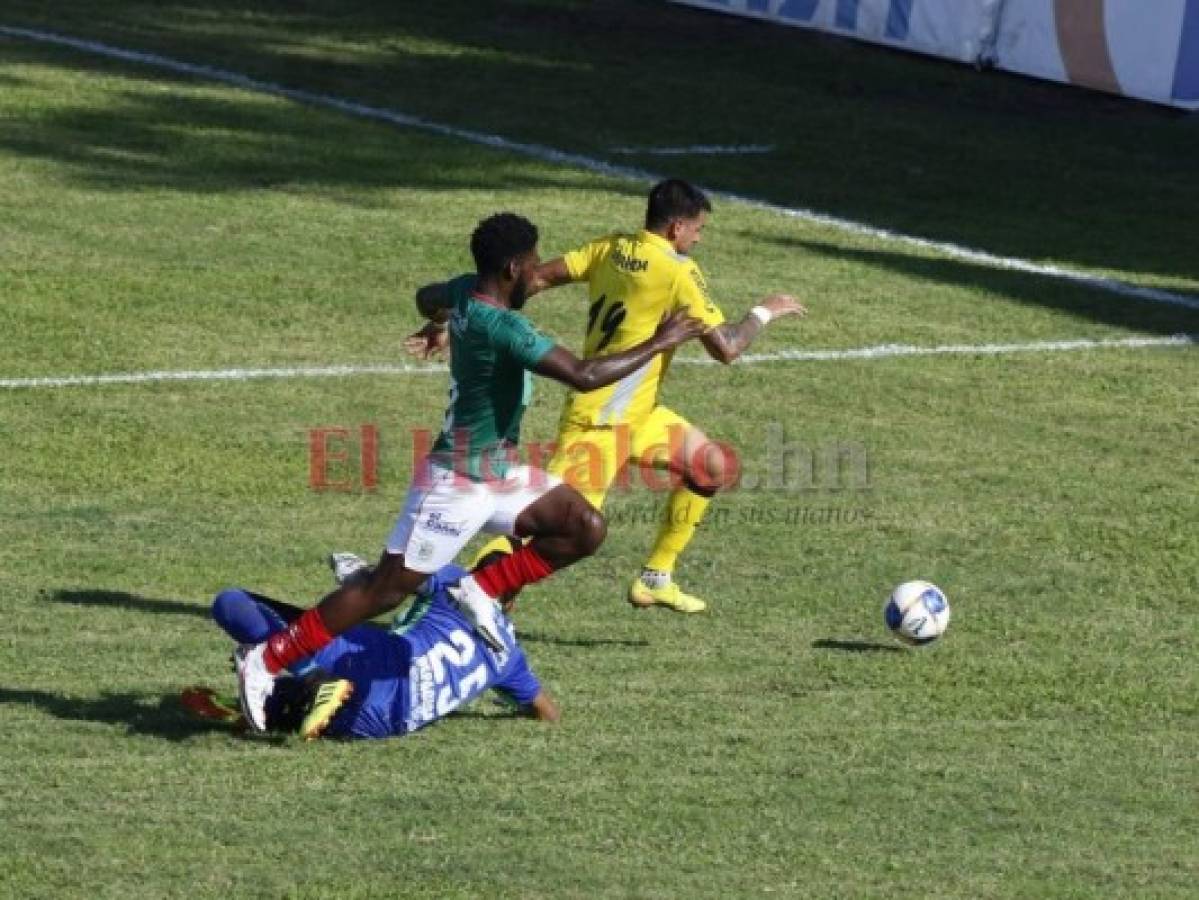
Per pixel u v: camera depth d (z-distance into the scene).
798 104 81.44
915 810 26.86
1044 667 32.62
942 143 76.38
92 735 28.22
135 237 58.28
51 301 51.94
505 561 29.33
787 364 50.09
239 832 25.27
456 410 28.34
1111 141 78.06
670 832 25.78
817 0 94.38
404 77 82.69
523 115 77.31
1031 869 25.14
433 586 29.59
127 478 40.38
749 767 28.09
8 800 25.94
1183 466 44.03
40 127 70.38
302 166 67.81
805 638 33.75
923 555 38.09
